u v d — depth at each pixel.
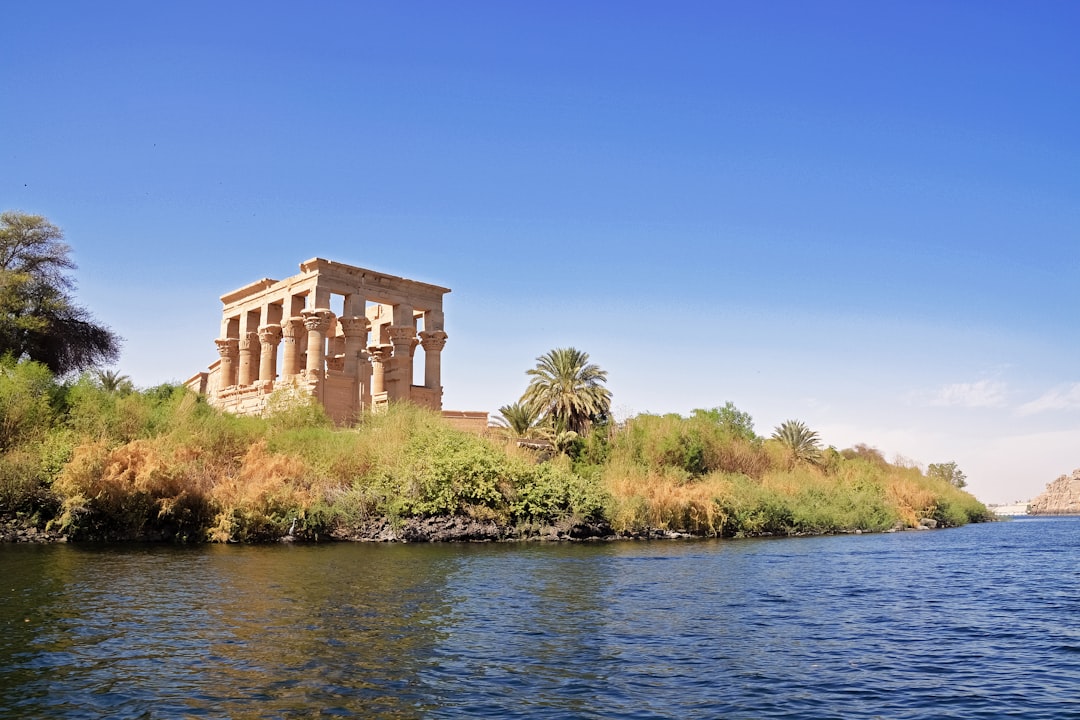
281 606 17.95
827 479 71.25
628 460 54.53
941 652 15.07
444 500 39.56
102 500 31.47
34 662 12.50
